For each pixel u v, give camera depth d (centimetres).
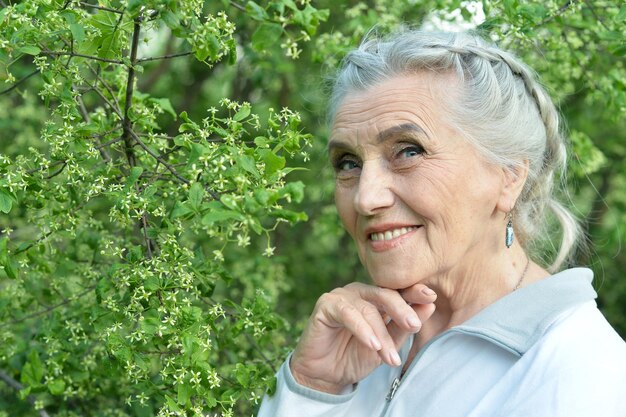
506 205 197
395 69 196
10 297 285
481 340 191
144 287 212
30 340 292
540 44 325
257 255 403
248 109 211
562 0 327
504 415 176
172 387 227
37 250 251
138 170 212
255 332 239
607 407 169
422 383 194
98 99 359
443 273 199
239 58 456
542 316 184
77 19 209
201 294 229
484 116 192
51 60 228
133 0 205
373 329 197
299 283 546
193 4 215
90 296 280
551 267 223
